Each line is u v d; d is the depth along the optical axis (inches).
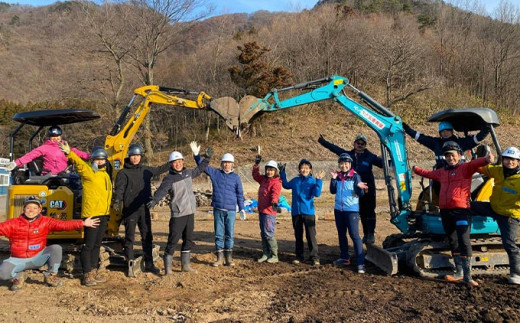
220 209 296.5
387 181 309.1
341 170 296.4
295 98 315.0
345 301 223.3
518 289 234.8
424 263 266.8
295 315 202.8
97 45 1048.8
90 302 221.9
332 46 1443.2
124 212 270.1
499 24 1589.6
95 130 1121.4
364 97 317.4
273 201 305.3
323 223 504.1
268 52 1380.4
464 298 223.1
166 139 1357.0
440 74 1512.1
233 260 316.8
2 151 1312.7
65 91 1087.6
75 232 277.9
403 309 208.8
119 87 1063.0
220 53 1462.8
